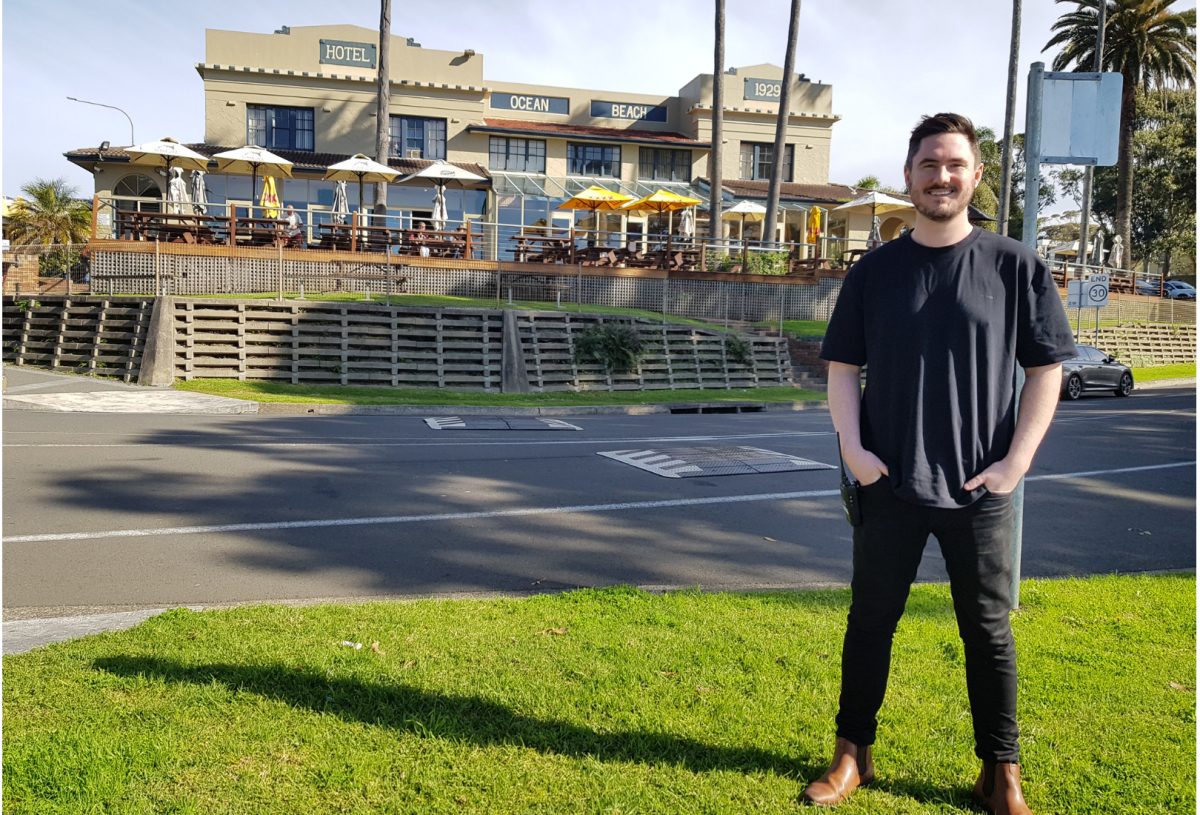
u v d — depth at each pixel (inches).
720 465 402.0
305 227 996.6
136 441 423.2
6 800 101.4
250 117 1291.8
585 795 107.3
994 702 108.1
